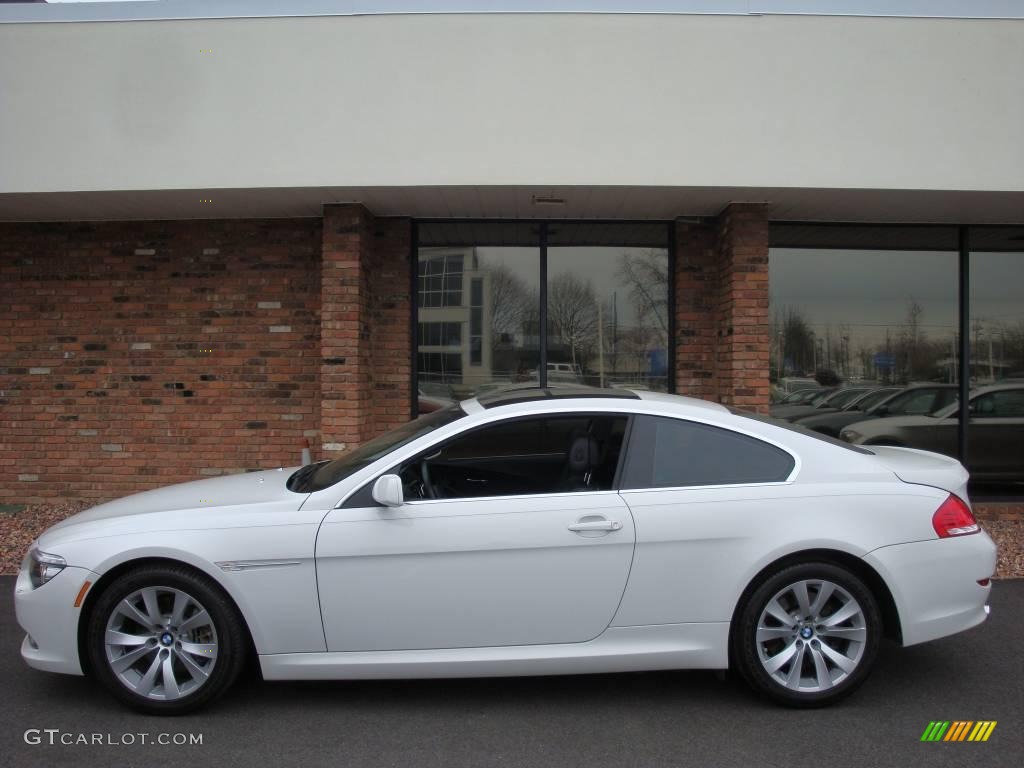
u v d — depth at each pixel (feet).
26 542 21.15
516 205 23.31
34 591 11.46
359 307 23.04
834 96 20.97
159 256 25.20
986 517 24.25
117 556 11.22
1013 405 25.64
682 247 24.90
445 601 11.28
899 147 20.99
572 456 12.10
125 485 25.22
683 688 12.59
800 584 11.43
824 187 21.03
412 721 11.41
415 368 25.21
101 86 21.17
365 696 12.28
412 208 23.73
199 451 25.12
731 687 12.62
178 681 11.66
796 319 25.71
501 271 25.40
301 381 25.02
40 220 25.12
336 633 11.28
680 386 24.95
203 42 21.08
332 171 21.07
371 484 11.61
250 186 21.15
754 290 22.82
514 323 25.43
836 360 25.73
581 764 10.14
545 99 20.97
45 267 25.30
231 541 11.21
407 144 20.99
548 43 20.90
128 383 25.17
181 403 25.13
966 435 25.54
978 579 11.82
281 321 25.05
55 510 24.54
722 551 11.42
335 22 20.97
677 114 20.98
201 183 21.18
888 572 11.48
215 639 11.32
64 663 11.39
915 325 25.73
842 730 11.09
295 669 11.28
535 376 25.45
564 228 25.39
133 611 11.35
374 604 11.25
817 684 11.54
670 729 11.14
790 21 20.88
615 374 25.50
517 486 12.17
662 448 12.02
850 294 25.72
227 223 25.08
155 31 21.11
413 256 25.11
